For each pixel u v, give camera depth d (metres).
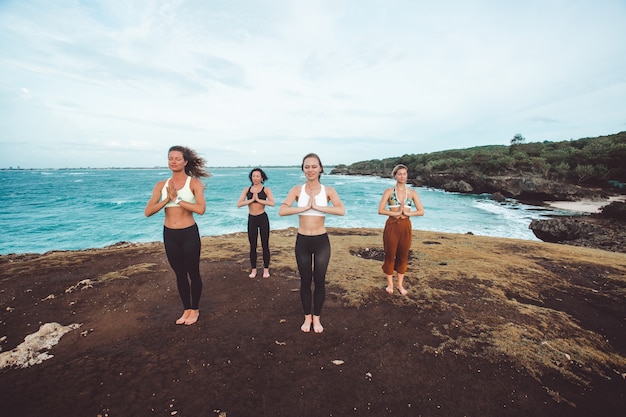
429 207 25.56
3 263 6.61
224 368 2.71
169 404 2.27
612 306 4.32
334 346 3.10
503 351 3.06
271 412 2.22
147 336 3.26
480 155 51.62
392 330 3.45
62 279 5.11
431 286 4.84
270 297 4.38
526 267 6.04
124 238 14.45
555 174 41.06
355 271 5.58
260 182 5.05
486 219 19.92
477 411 2.28
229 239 8.88
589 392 2.53
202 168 3.54
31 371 2.64
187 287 3.46
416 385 2.54
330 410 2.25
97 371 2.64
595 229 13.80
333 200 3.21
